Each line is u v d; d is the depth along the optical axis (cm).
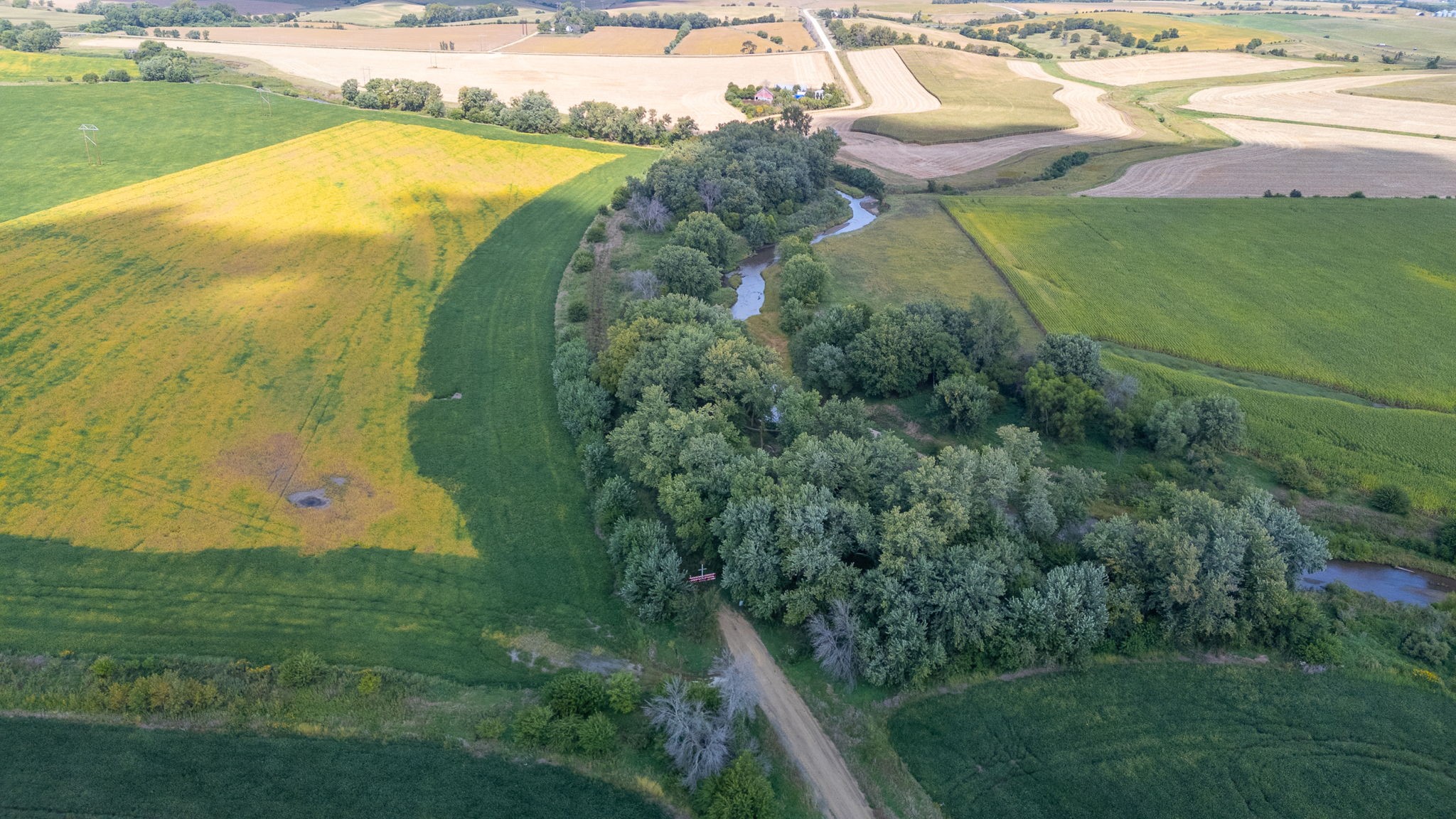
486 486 8869
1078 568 6744
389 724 6138
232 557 7719
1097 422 9956
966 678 6619
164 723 6069
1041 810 5706
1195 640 6888
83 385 10406
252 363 11131
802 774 5928
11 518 8094
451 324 12481
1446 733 6184
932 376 11012
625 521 7656
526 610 7275
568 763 5909
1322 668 6688
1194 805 5709
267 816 5438
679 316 10825
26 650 6619
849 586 6762
